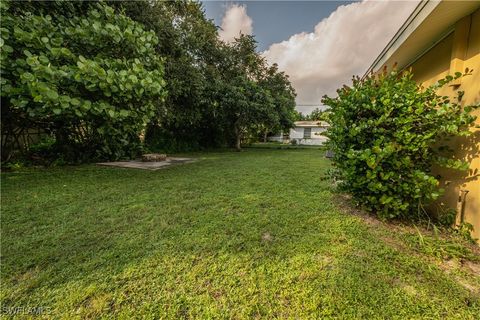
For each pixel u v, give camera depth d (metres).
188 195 3.33
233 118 12.75
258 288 1.40
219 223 2.34
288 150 13.39
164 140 10.52
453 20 2.12
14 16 3.61
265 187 3.82
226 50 12.10
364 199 2.51
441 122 2.04
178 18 9.20
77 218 2.44
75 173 4.84
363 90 2.44
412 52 2.94
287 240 1.98
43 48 3.47
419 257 1.73
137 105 4.29
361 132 2.36
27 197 3.11
